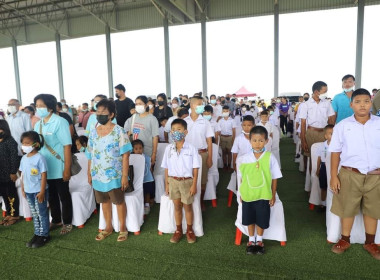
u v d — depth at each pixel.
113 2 15.23
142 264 2.44
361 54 11.94
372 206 2.37
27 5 15.90
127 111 4.46
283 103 11.20
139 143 3.55
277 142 5.16
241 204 2.72
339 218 2.65
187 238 2.86
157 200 3.90
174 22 15.21
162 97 6.40
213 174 3.75
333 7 12.58
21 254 2.67
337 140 2.43
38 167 2.75
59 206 3.21
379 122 2.29
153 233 3.04
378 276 2.16
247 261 2.44
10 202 3.36
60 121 2.87
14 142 3.24
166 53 14.82
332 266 2.32
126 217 3.01
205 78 14.16
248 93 17.55
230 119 5.71
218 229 3.10
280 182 4.77
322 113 4.15
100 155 2.74
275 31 13.34
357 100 2.26
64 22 16.81
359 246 2.61
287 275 2.22
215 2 14.08
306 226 3.09
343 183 2.44
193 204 2.89
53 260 2.55
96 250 2.71
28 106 5.28
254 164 2.48
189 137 3.46
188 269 2.35
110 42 15.80
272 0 13.27
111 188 2.75
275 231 2.70
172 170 2.80
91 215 3.55
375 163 2.31
